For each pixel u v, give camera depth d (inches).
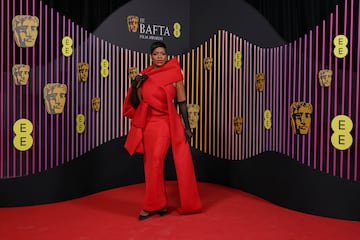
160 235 116.0
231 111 175.9
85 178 162.6
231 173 178.5
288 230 120.6
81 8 157.5
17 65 142.6
